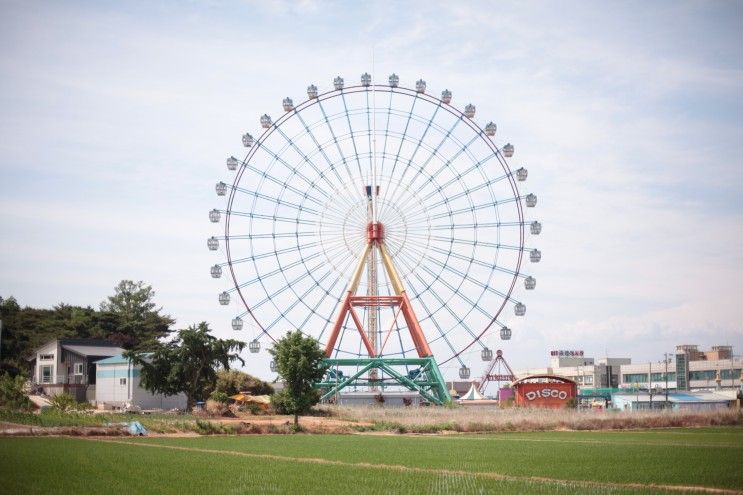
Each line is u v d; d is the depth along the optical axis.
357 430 100.25
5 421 88.31
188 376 119.94
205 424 92.69
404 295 128.50
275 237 129.25
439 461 59.91
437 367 128.12
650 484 47.56
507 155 132.75
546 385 140.38
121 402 126.50
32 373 148.88
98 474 49.12
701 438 85.00
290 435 91.75
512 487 45.81
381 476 50.19
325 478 49.00
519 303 129.00
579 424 105.25
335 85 131.38
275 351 105.94
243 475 50.09
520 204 130.75
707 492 44.56
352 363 127.19
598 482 48.31
